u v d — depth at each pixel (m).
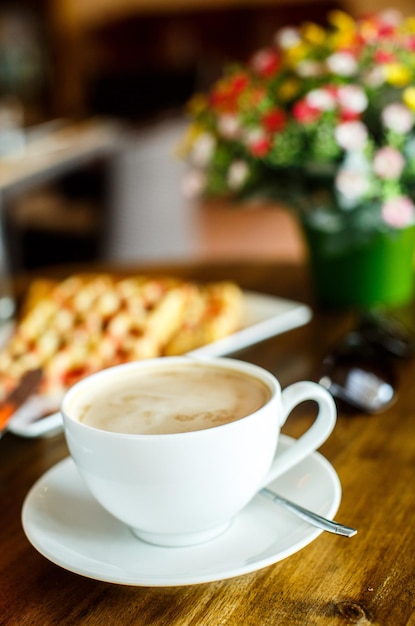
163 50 4.86
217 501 0.45
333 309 0.89
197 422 0.46
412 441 0.59
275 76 0.88
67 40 4.68
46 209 2.17
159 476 0.44
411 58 0.85
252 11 4.62
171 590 0.46
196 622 0.44
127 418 0.47
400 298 0.91
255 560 0.44
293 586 0.46
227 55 4.75
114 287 0.87
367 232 0.83
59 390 0.69
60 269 1.12
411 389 0.67
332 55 0.84
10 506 0.54
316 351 0.75
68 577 0.48
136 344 0.74
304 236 0.90
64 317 0.79
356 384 0.63
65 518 0.49
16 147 1.99
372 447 0.59
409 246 0.87
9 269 1.79
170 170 2.12
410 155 0.83
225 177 0.93
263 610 0.44
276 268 1.07
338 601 0.45
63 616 0.45
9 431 0.64
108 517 0.49
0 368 0.70
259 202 0.88
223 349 0.75
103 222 2.04
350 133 0.80
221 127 0.89
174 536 0.46
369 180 0.82
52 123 2.44
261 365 0.73
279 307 0.84
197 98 0.98
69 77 4.70
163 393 0.49
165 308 0.79
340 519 0.51
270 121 0.83
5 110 2.77
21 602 0.46
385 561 0.47
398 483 0.54
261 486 0.48
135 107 3.01
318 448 0.59
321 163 0.82
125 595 0.46
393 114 0.81
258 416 0.45
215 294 0.84
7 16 4.51
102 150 1.95
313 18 4.46
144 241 2.11
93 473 0.46
